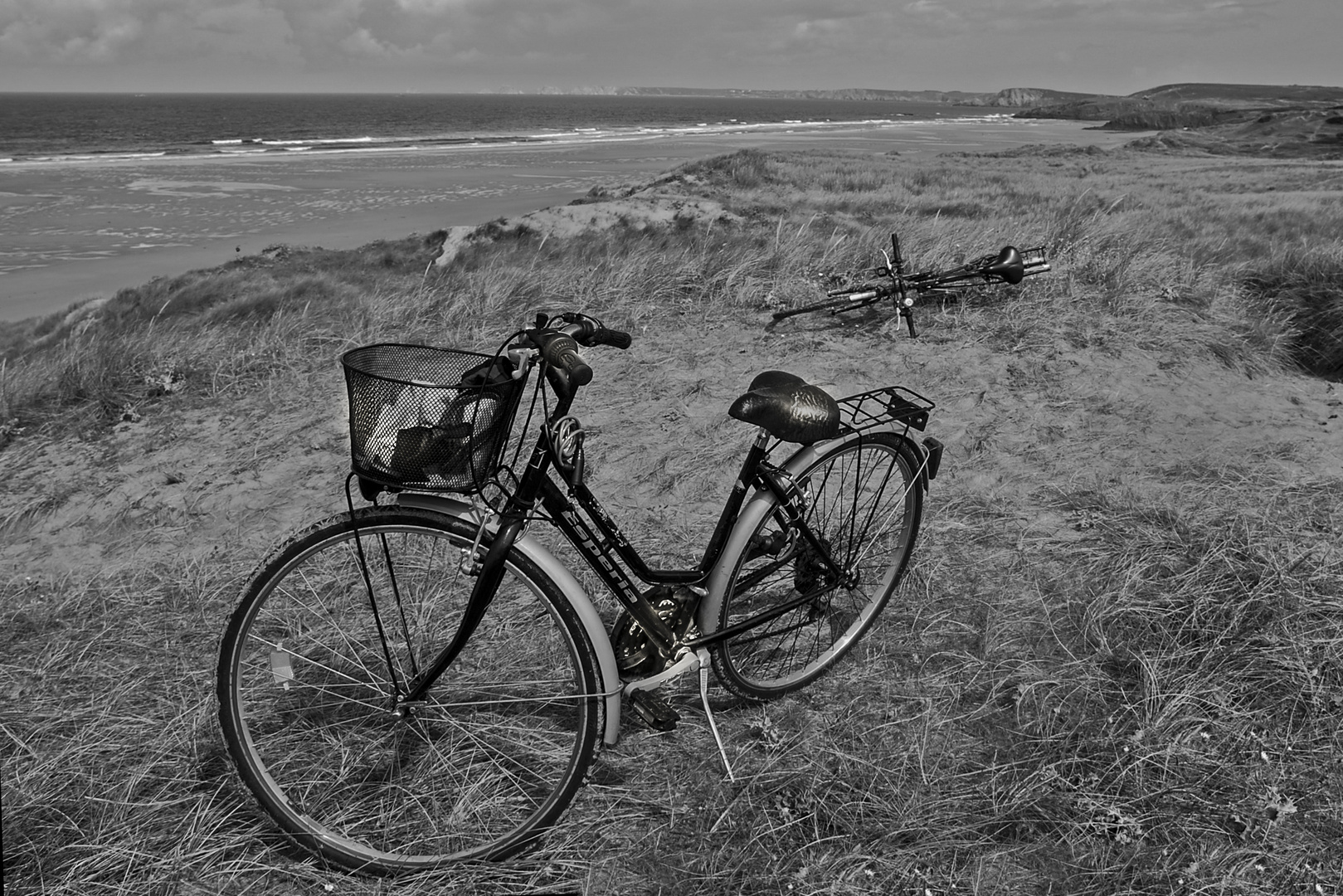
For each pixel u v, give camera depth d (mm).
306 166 49062
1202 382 4828
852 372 5125
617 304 6441
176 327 7605
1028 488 3850
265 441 4742
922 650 2846
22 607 3305
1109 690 2596
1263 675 2570
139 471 4512
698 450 4336
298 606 2512
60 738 2539
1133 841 2117
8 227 27234
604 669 2049
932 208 21078
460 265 11062
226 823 2248
